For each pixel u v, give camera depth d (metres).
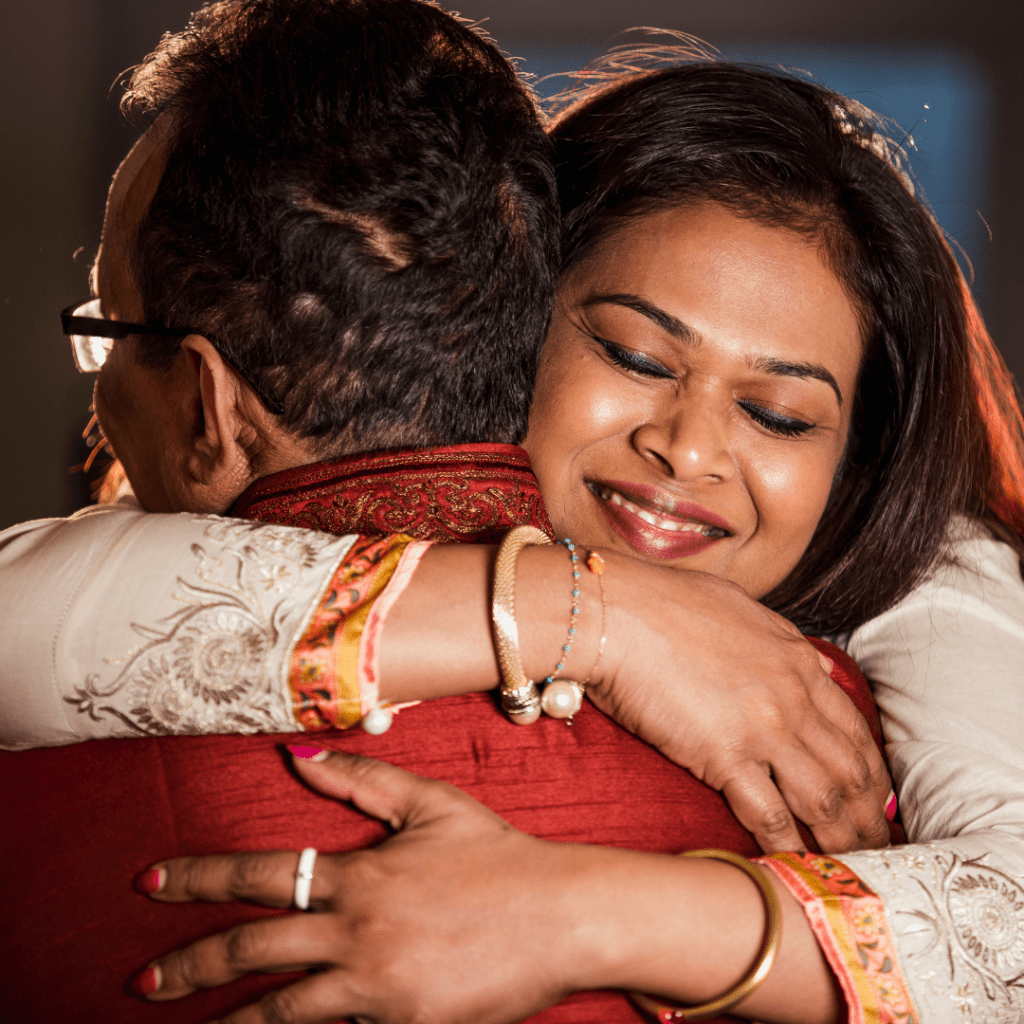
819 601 1.94
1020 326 6.89
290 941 0.97
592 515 1.65
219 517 1.14
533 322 1.25
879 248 1.63
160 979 0.98
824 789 1.19
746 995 1.02
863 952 1.07
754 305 1.48
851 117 1.84
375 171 1.11
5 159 5.96
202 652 1.04
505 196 1.18
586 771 1.12
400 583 1.09
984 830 1.35
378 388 1.16
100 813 1.05
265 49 1.16
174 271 1.16
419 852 1.00
